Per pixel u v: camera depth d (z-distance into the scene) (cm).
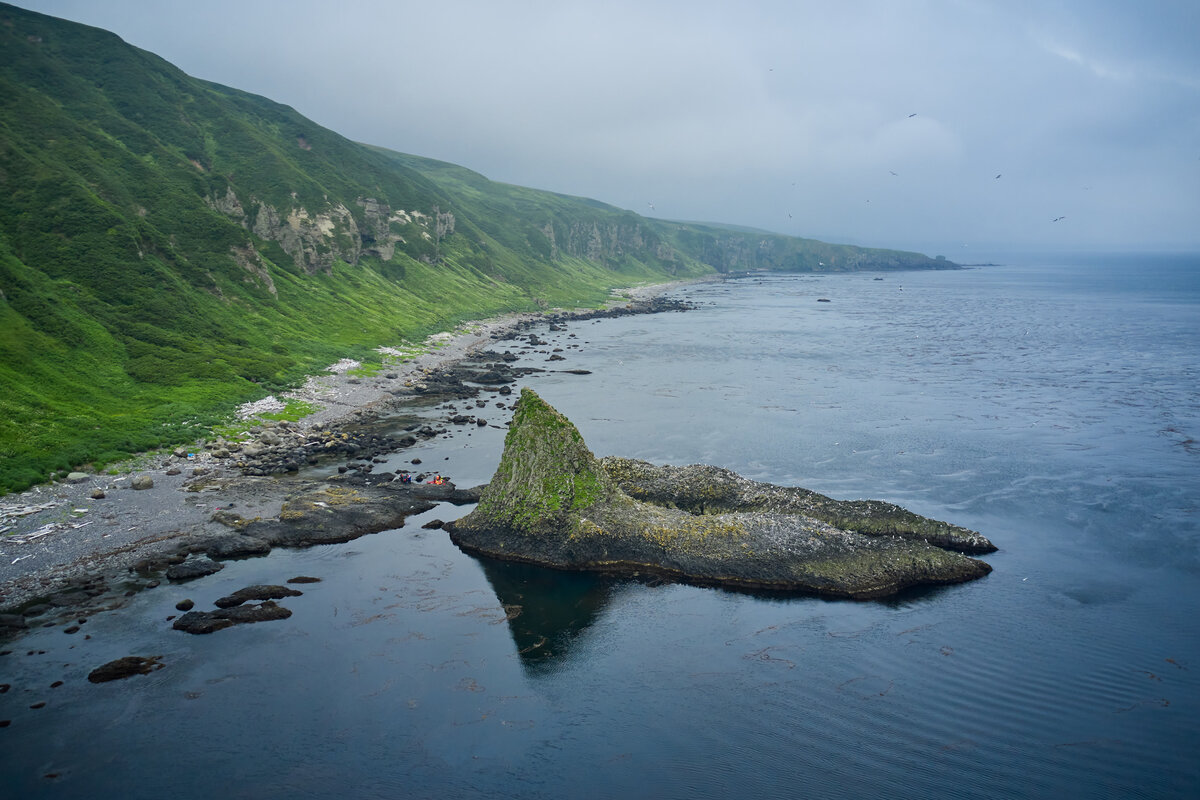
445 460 7831
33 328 8900
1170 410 9881
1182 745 3422
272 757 3356
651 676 4044
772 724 3616
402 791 3169
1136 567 5300
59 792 3114
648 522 5625
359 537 5866
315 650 4238
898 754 3394
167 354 9975
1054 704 3744
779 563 5216
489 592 5025
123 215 12144
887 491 6862
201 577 5072
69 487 6406
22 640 4225
